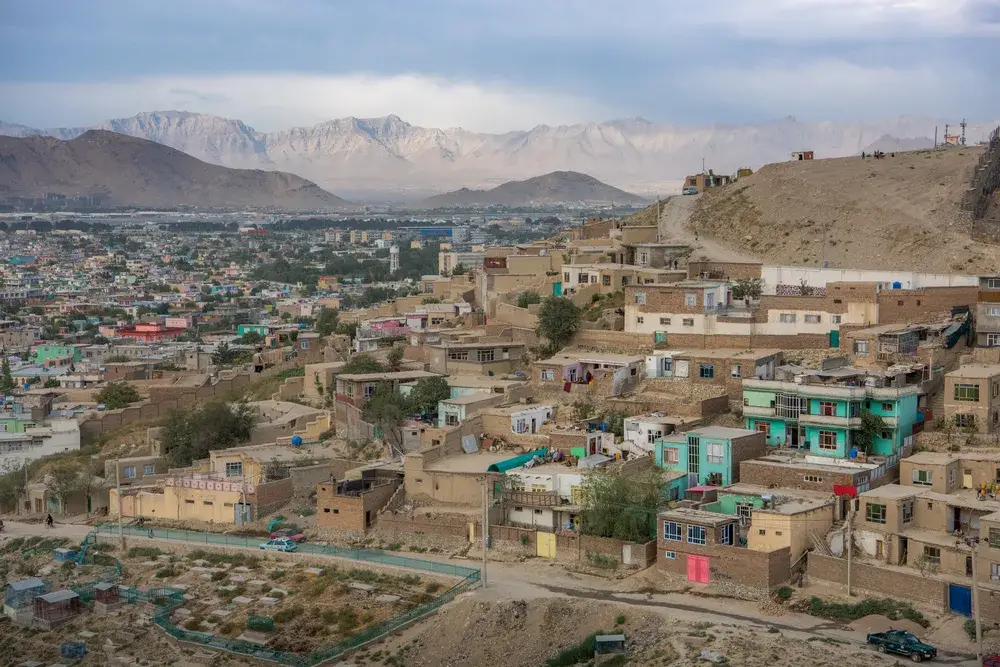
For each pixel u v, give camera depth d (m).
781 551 108.19
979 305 145.62
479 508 129.50
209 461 155.75
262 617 119.62
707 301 155.88
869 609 102.50
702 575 110.88
